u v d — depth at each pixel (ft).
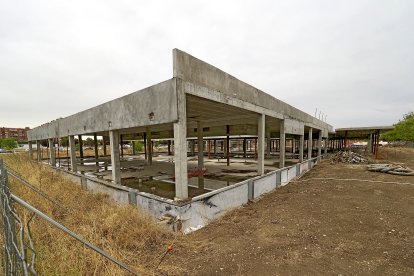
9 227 6.23
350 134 82.79
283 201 23.53
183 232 15.01
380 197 24.03
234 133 50.39
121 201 21.44
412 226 16.11
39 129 51.21
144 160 62.59
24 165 38.09
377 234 14.80
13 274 6.40
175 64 14.61
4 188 6.28
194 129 57.77
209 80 18.07
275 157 67.15
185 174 15.60
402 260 11.50
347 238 14.17
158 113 16.22
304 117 45.34
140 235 13.38
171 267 10.59
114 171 23.22
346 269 10.62
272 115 30.53
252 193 24.08
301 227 15.98
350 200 22.94
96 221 14.02
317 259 11.53
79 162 54.44
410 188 28.19
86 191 25.20
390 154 81.10
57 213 15.69
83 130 29.22
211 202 18.17
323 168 48.98
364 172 41.24
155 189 24.12
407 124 91.30
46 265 8.82
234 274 10.14
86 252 10.10
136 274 9.04
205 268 10.61
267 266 10.83
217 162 53.01
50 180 27.43
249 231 15.49
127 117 19.98
